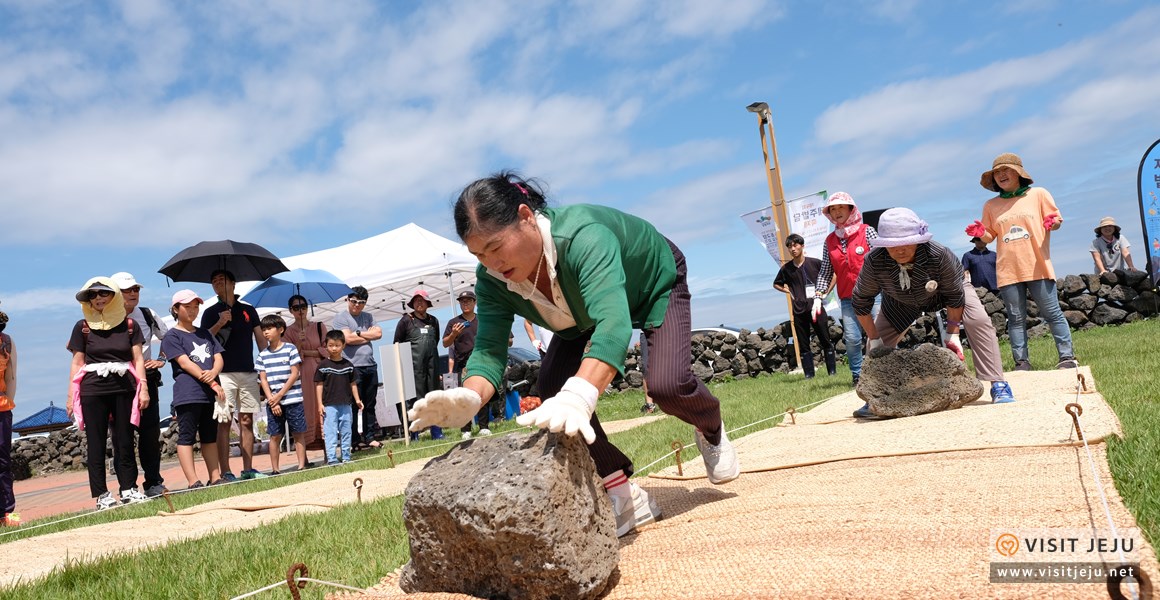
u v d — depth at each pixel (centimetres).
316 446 1262
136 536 516
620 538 329
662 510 374
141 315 881
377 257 1367
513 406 1408
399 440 1247
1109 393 522
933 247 556
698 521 336
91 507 857
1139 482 290
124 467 756
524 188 291
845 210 845
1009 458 371
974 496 309
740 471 442
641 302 335
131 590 335
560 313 310
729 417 745
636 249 317
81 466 1830
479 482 240
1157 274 1002
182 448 826
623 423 995
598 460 333
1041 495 296
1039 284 750
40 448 1864
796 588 226
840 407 694
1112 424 397
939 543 251
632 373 1566
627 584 262
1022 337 777
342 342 989
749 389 1145
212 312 873
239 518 552
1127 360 723
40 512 935
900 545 254
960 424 490
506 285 315
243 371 883
